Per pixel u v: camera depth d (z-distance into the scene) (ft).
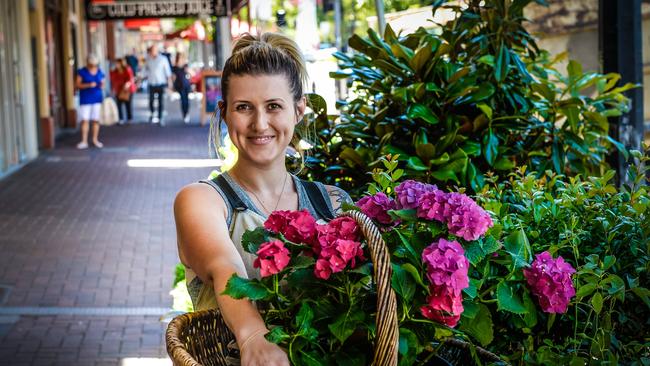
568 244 8.95
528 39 14.53
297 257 6.16
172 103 118.62
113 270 25.27
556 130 13.99
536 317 7.20
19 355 18.17
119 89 79.66
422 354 7.10
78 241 29.14
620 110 15.43
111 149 57.57
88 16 69.77
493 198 10.37
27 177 44.45
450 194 6.48
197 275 7.14
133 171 46.96
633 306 8.86
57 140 64.13
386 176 8.46
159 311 21.31
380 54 14.02
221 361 7.23
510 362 7.86
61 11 72.49
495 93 13.82
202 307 7.48
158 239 29.66
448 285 6.05
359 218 6.15
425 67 13.56
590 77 14.75
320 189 8.14
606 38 17.20
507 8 14.23
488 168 13.58
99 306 21.68
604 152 15.33
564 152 13.96
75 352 18.40
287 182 8.00
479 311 6.59
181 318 6.98
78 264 25.91
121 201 37.52
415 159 12.74
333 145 13.96
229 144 14.78
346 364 6.12
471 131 13.53
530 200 9.66
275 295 6.17
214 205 7.38
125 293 22.90
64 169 47.65
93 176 45.09
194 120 85.10
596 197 9.70
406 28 19.53
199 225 7.09
